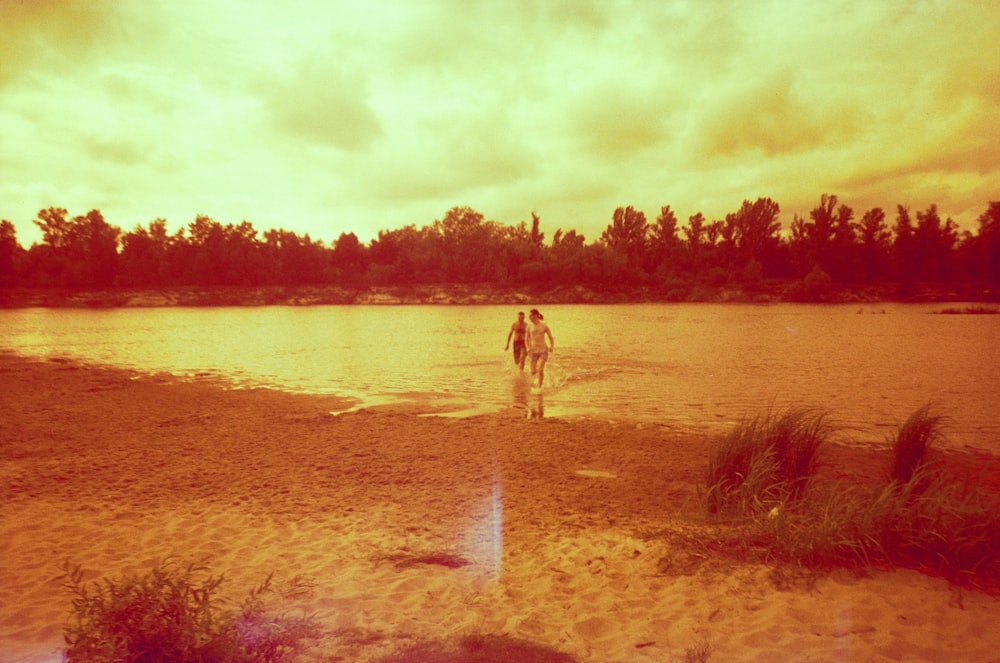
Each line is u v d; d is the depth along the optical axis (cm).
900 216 10625
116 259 10669
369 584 498
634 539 592
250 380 1764
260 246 11381
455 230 12088
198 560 550
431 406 1345
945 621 424
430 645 396
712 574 505
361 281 11312
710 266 11531
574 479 810
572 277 10469
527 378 1772
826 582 483
